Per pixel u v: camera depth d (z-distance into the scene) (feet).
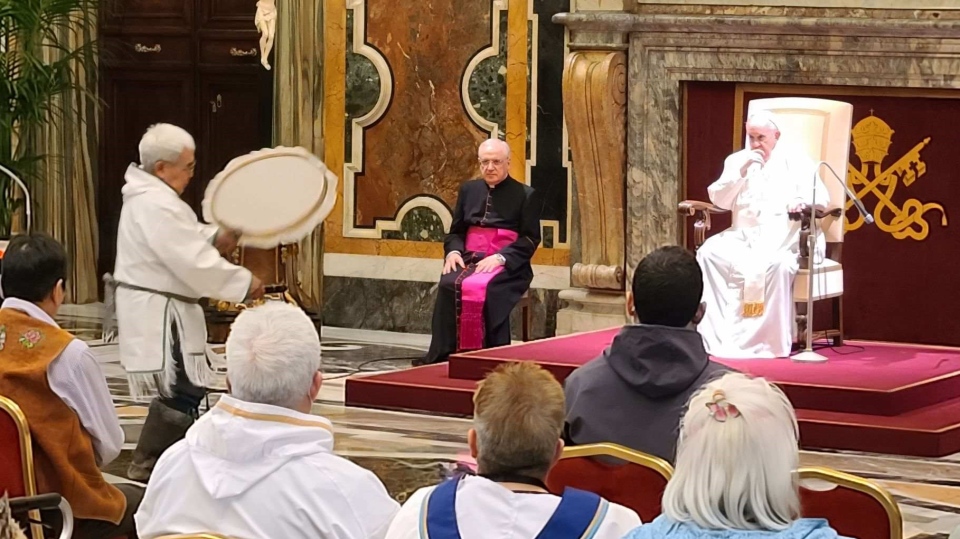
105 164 53.52
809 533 9.87
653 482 15.57
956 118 40.65
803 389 30.68
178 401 26.45
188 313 26.20
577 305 44.42
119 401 35.14
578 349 36.35
